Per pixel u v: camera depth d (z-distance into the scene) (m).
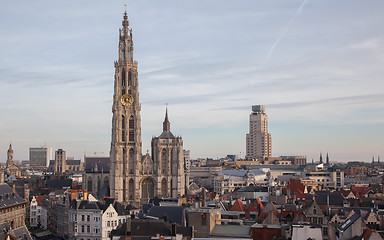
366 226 156.75
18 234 190.25
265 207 184.62
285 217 177.25
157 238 139.88
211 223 157.88
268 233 151.12
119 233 146.00
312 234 139.50
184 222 167.12
